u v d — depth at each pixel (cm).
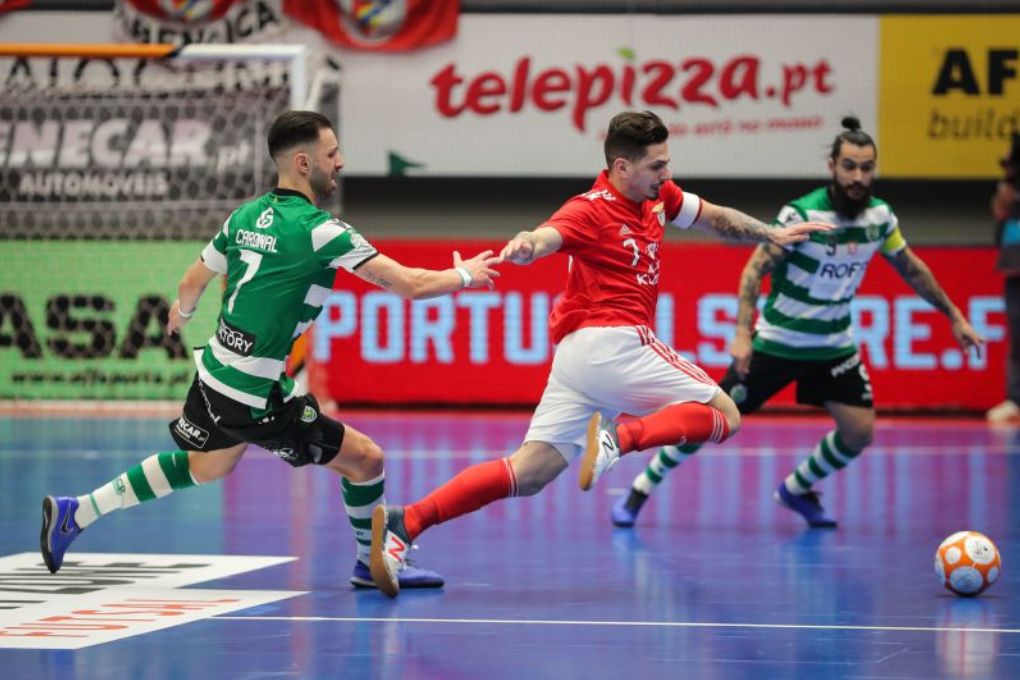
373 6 4794
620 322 1756
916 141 4772
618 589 1789
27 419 4259
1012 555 2066
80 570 1914
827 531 2328
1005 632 1509
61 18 4816
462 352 4572
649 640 1466
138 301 4625
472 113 4825
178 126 4812
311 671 1319
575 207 1747
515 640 1463
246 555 2045
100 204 4800
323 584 1811
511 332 4562
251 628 1522
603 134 4800
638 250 1767
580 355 1750
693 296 4481
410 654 1393
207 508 2544
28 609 1630
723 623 1560
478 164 4834
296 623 1551
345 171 4841
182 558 2014
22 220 4816
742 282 2328
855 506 2623
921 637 1482
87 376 4647
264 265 1645
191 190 4800
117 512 2489
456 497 1727
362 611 1623
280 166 1688
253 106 4794
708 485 2945
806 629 1526
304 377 3828
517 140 4825
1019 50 4728
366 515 1764
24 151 4812
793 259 2336
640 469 3203
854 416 2336
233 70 4800
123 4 4800
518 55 4803
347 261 1631
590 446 1667
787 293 2356
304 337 3831
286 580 1841
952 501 2681
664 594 1750
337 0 4797
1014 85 4738
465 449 3512
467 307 4569
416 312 4578
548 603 1684
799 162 4791
